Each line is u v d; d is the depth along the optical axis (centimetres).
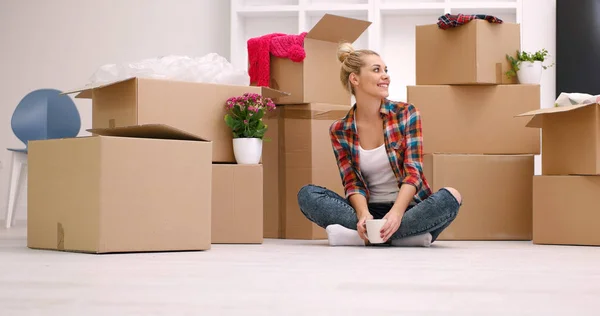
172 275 199
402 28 556
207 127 340
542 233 344
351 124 328
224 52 576
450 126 386
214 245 323
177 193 281
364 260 248
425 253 279
